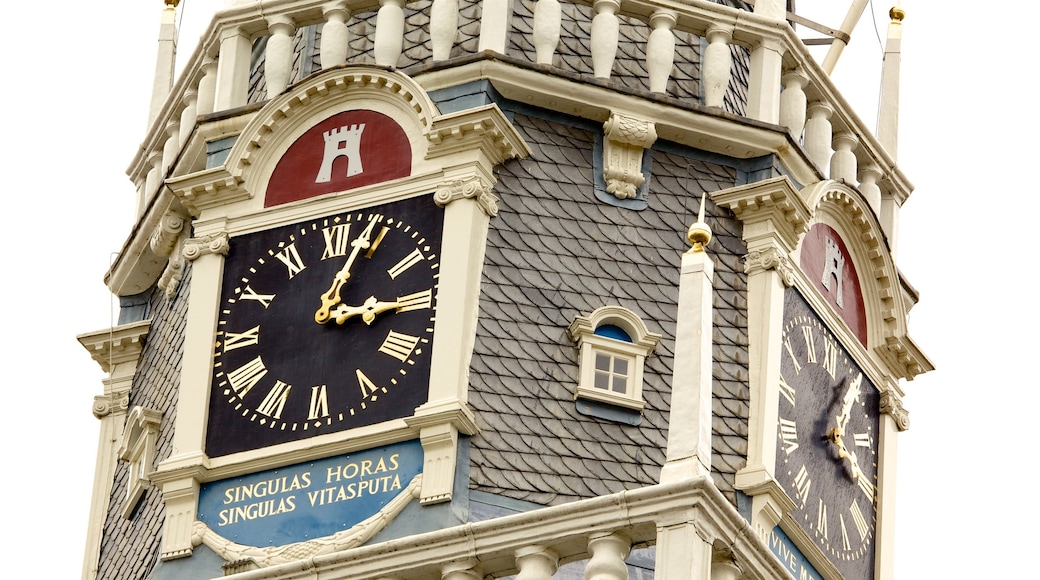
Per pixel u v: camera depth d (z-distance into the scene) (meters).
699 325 26.95
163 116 35.66
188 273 33.62
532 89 32.97
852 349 34.09
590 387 31.64
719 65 33.75
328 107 33.12
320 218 32.69
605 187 32.94
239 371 32.16
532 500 30.92
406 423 31.06
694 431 26.50
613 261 32.53
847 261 34.34
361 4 33.78
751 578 26.52
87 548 33.88
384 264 32.19
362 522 30.89
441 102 32.88
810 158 33.97
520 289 32.03
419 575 27.05
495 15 33.28
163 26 37.16
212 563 31.25
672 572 25.88
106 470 34.38
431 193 32.34
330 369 31.81
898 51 36.78
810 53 34.31
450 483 30.75
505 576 27.20
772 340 32.62
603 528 26.34
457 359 31.36
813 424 33.09
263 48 34.62
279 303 32.38
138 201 36.12
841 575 32.94
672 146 33.44
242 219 32.94
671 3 33.81
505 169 32.66
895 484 34.19
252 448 31.66
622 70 33.75
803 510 32.53
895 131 36.25
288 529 31.16
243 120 33.56
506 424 31.23
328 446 31.31
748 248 33.12
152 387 33.97
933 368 34.78
